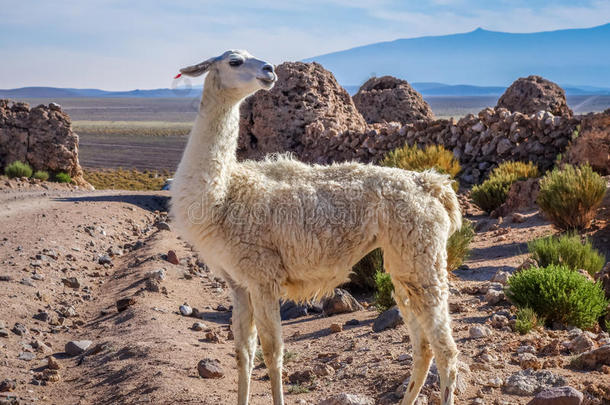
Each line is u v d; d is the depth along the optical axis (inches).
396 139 967.6
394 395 207.8
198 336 323.0
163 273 452.1
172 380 245.0
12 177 1163.3
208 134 190.4
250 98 1162.6
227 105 192.5
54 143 1274.6
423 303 185.3
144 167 2650.1
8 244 530.0
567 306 277.7
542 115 815.1
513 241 473.7
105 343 313.7
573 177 473.7
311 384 235.6
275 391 185.6
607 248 413.4
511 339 250.4
